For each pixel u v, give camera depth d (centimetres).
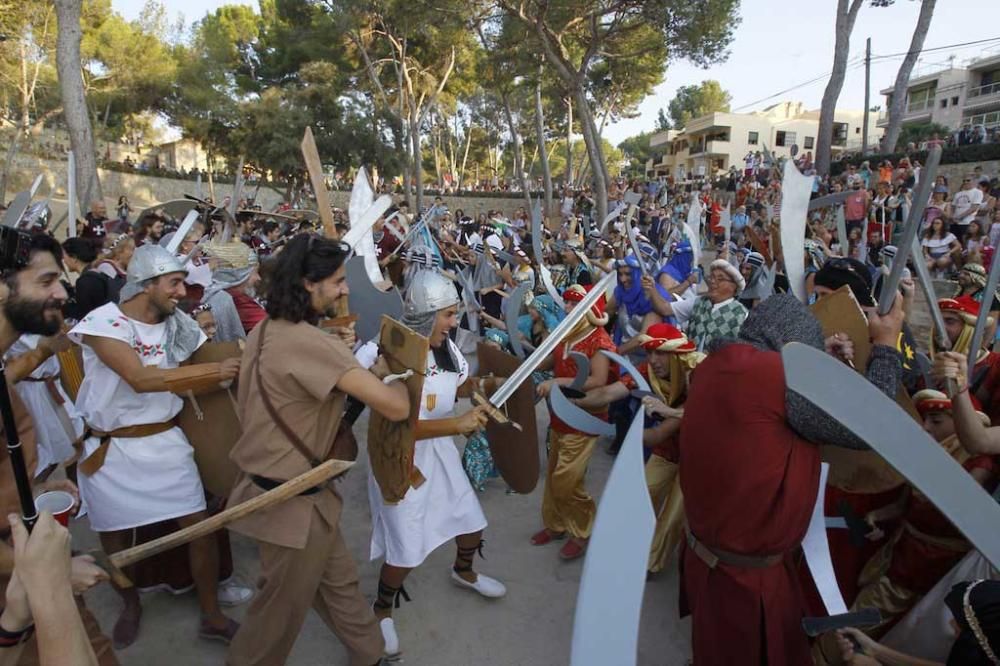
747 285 621
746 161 2397
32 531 123
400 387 229
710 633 197
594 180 1844
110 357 250
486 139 6544
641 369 372
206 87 2934
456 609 321
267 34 3212
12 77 2447
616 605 129
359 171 378
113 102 3300
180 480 280
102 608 317
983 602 160
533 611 320
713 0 1670
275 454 216
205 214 687
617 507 136
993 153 1565
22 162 2498
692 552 205
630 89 2319
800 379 121
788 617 192
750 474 176
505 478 326
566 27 1816
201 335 289
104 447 272
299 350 211
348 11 2502
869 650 194
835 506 273
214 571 285
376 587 337
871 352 223
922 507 238
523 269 763
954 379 214
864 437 118
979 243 973
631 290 524
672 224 1384
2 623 128
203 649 287
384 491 261
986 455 233
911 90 4888
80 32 1034
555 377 374
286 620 227
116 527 276
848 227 1139
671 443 327
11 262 183
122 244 477
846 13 1869
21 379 287
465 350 749
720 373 184
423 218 733
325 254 215
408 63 2984
